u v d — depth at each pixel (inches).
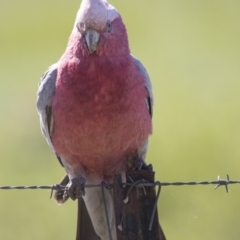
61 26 933.2
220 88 718.5
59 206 581.6
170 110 679.7
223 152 625.3
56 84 409.4
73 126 405.7
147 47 828.0
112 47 400.8
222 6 944.3
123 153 418.3
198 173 609.0
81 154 415.8
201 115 671.1
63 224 572.1
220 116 669.9
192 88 717.9
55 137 417.1
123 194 367.9
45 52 872.3
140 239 366.3
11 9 983.0
